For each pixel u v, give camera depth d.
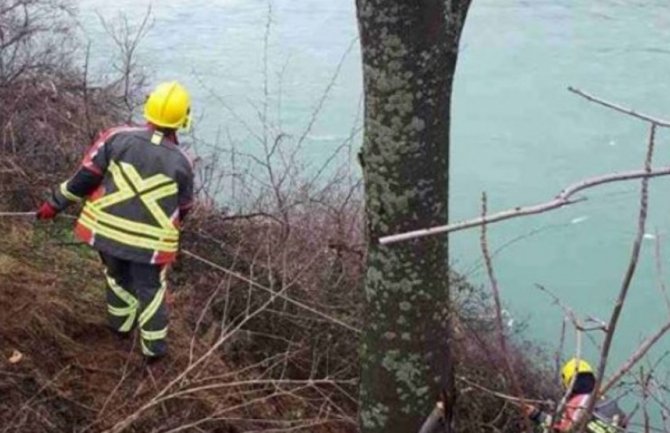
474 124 29.06
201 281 6.55
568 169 25.73
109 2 34.38
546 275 19.03
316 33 35.22
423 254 3.97
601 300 18.02
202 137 19.39
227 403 5.21
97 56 20.61
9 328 4.93
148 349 5.00
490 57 34.72
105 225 4.76
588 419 2.08
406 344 4.10
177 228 4.88
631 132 28.02
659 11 39.22
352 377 6.37
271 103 26.66
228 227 7.29
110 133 4.82
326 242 7.43
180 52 31.28
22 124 7.90
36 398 4.57
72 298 5.45
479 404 6.49
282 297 6.10
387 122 3.78
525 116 29.53
